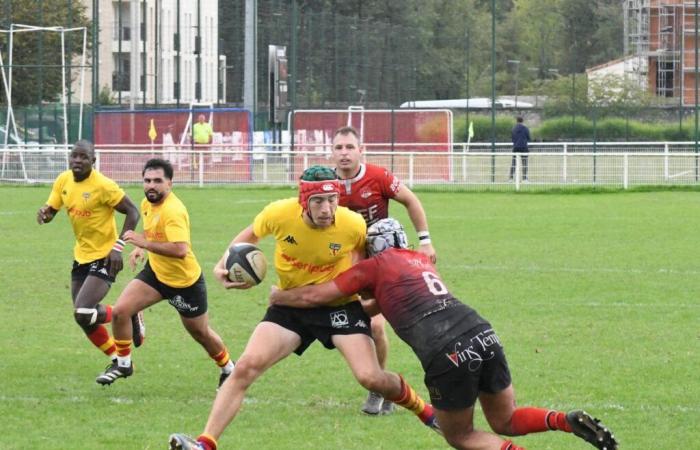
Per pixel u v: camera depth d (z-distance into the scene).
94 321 21.28
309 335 16.23
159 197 20.59
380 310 15.32
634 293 31.73
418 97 143.50
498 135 116.56
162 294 20.92
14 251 41.31
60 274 35.66
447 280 34.12
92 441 17.30
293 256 16.22
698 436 17.52
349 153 19.03
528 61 160.88
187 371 22.41
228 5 119.69
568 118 111.50
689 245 42.81
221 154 72.75
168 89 123.19
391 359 23.38
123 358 21.08
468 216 54.50
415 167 72.38
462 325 14.21
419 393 20.53
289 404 19.66
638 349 24.19
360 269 15.12
